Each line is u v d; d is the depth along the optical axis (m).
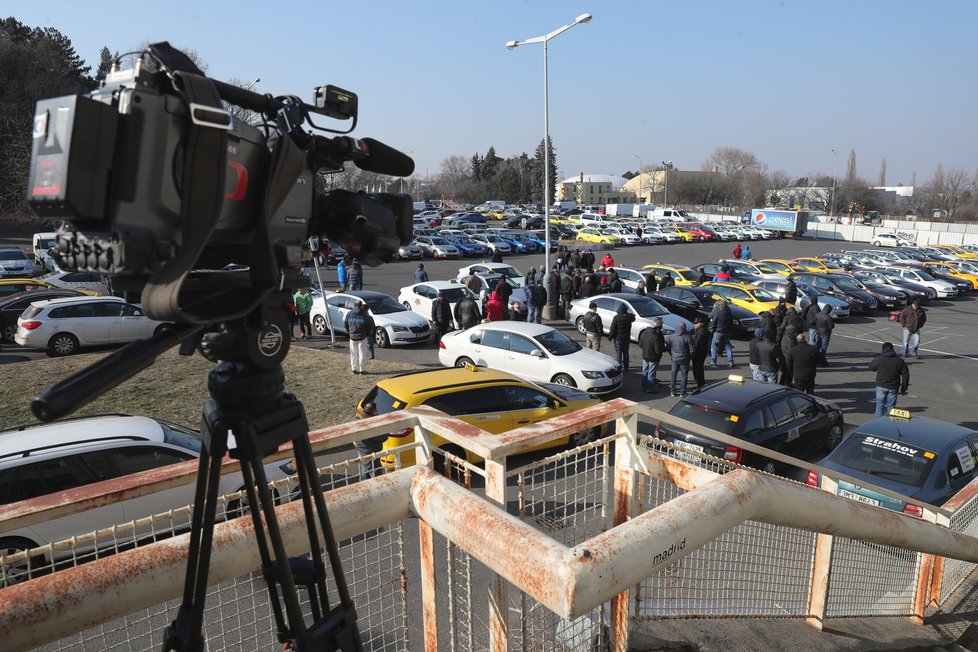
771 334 15.35
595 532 2.44
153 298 0.97
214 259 1.26
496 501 2.07
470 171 133.88
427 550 2.06
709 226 61.38
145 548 1.43
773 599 3.87
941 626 5.97
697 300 22.22
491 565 1.44
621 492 2.43
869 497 8.19
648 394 15.39
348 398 12.88
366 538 2.29
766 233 63.75
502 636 1.99
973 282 34.34
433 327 19.67
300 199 1.34
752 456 9.73
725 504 1.62
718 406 10.11
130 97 1.00
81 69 52.28
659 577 3.05
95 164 0.97
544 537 1.40
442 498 1.63
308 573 1.39
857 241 65.19
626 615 2.34
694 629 3.50
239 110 1.37
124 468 6.75
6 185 46.38
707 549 3.33
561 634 2.28
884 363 13.37
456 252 43.53
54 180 0.95
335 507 1.64
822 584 4.18
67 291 20.08
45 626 1.25
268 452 1.28
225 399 1.24
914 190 113.50
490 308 19.86
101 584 1.32
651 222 65.62
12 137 46.31
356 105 1.50
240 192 1.17
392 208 1.59
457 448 8.62
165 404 12.33
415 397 9.38
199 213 1.04
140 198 1.00
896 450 8.73
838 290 27.16
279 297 1.27
